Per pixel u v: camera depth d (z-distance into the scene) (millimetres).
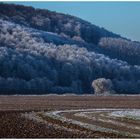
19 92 195000
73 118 63312
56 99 132875
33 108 85125
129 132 46062
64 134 42375
